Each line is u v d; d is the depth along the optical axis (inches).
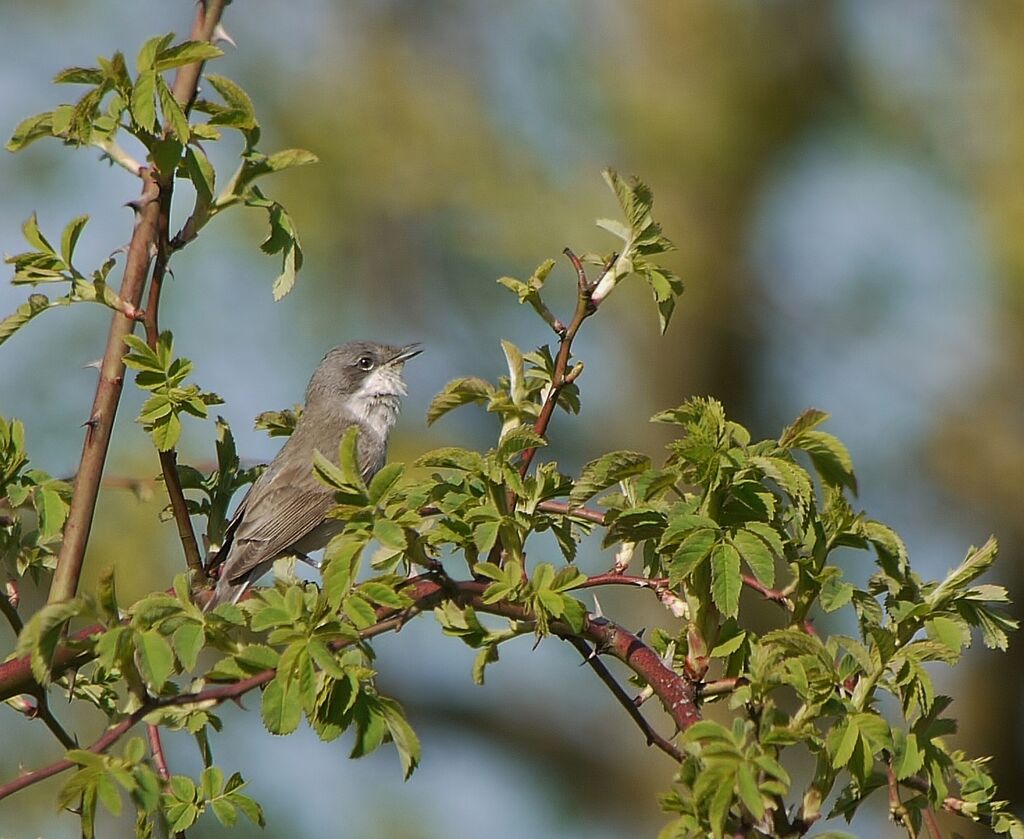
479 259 709.3
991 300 761.0
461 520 223.6
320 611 201.2
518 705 861.2
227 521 315.9
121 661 194.9
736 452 222.8
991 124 730.8
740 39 729.6
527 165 705.6
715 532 215.2
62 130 249.4
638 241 252.1
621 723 864.9
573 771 855.1
